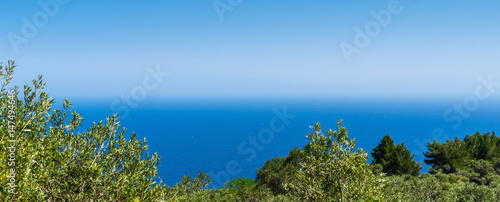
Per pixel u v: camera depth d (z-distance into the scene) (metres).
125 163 5.86
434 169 53.66
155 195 5.67
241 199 33.88
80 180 5.24
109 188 5.37
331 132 10.14
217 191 36.09
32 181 4.43
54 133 5.59
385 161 52.62
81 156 5.48
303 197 10.08
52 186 5.10
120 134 6.14
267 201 30.44
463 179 42.22
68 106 5.84
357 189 9.31
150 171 5.93
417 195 17.27
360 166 9.56
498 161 49.84
